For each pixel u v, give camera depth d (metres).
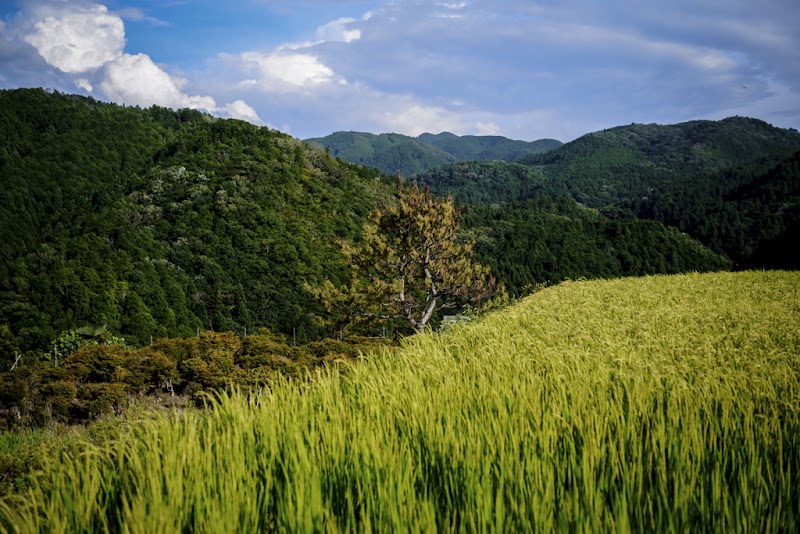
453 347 6.96
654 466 2.78
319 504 2.37
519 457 2.85
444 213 17.45
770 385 4.02
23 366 14.48
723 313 9.12
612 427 3.27
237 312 71.00
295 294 74.38
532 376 4.43
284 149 109.88
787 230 65.00
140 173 105.69
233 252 76.31
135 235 73.94
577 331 7.23
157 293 64.88
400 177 17.83
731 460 2.87
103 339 27.08
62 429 9.07
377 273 18.16
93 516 2.47
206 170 94.06
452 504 2.47
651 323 8.09
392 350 7.22
